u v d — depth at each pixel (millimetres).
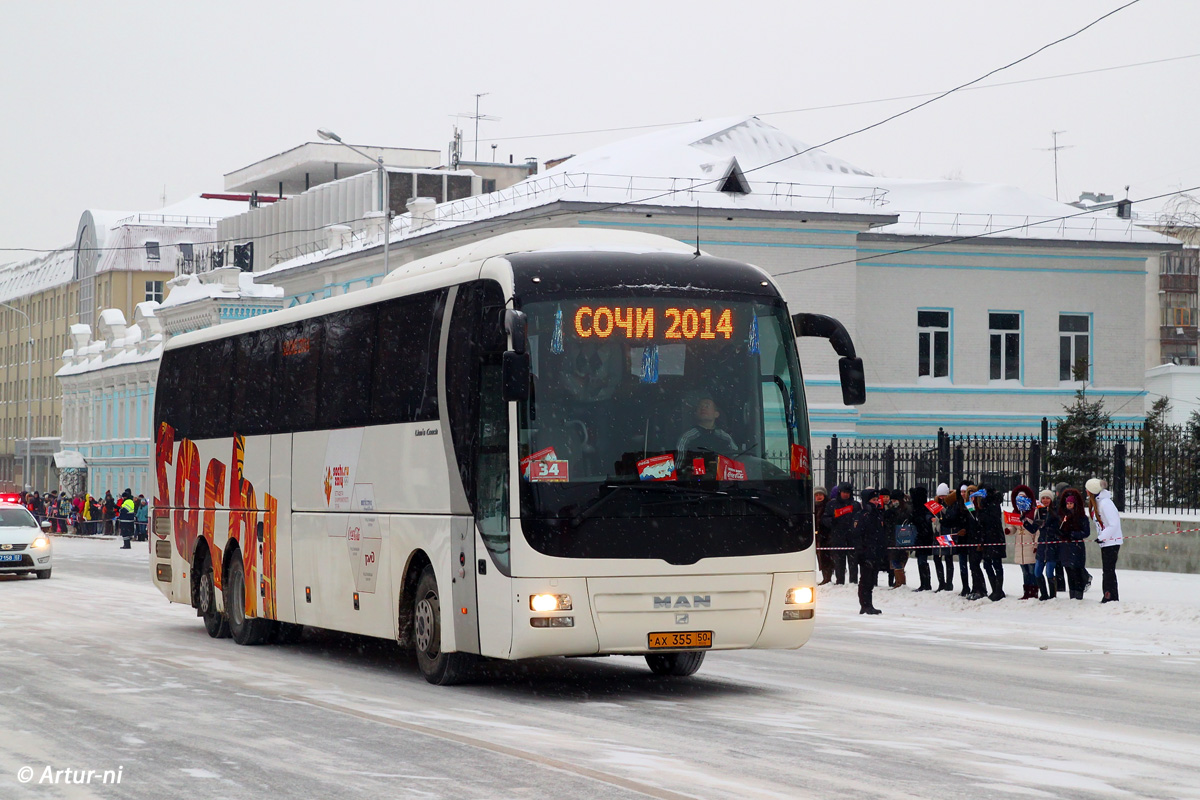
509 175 86938
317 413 16469
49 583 31844
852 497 23703
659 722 11453
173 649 17844
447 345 13555
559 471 12375
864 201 47406
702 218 45250
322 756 9867
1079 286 50906
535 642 12242
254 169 94250
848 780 8922
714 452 12750
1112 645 18156
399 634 14438
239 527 18547
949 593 24906
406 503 14250
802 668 15508
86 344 88188
